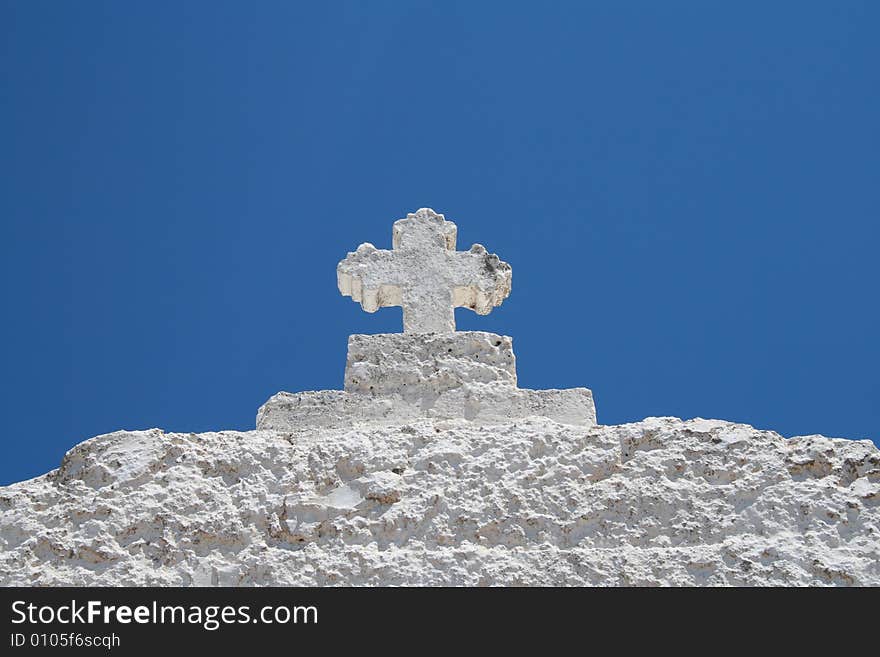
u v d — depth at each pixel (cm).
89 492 2164
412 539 2111
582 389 2467
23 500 2159
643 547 2097
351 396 2447
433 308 2711
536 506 2145
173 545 2095
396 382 2467
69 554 2084
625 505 2139
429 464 2203
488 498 2153
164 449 2212
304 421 2416
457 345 2525
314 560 2073
